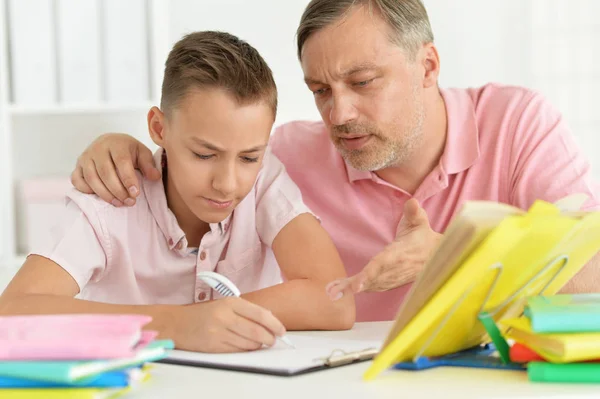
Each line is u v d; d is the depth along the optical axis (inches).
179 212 60.2
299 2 131.3
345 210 69.6
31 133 119.7
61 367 30.7
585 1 143.8
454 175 67.9
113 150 58.8
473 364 37.7
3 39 104.5
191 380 35.9
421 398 31.6
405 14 60.2
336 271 58.9
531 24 142.7
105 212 57.6
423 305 34.4
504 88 70.4
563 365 34.2
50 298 49.5
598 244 39.2
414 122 62.2
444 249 33.0
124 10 107.7
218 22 128.9
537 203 33.4
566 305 36.3
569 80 144.6
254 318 43.3
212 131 51.9
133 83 108.5
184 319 44.6
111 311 47.4
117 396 33.0
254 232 62.5
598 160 144.7
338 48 58.2
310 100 132.7
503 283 36.4
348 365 38.5
